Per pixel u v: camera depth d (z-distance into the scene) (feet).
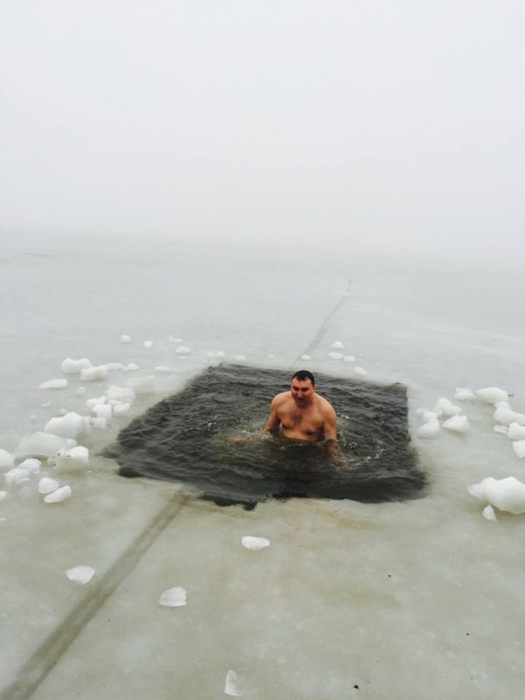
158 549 6.95
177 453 10.21
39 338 19.57
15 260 50.65
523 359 20.81
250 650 5.28
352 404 14.23
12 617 5.59
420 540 7.56
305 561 6.85
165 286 38.93
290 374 16.92
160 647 5.26
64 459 9.23
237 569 6.59
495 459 10.80
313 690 4.83
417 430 12.32
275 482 9.16
